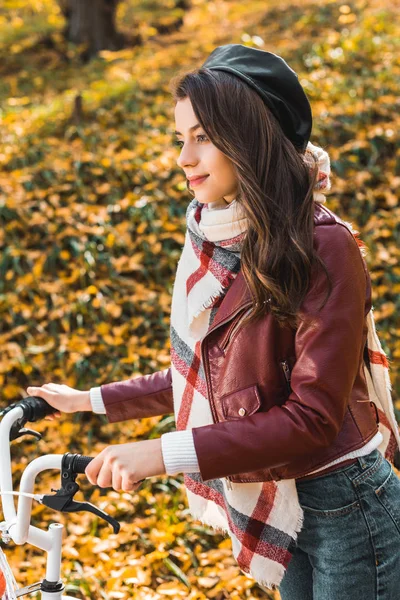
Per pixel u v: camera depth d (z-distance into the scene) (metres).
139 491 3.41
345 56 6.99
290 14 9.27
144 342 4.30
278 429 1.46
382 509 1.63
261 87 1.56
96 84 7.54
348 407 1.62
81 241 4.80
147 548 3.12
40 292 4.54
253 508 1.67
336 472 1.61
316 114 5.88
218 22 10.12
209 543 3.15
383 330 4.34
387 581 1.64
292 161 1.56
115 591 2.83
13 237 4.86
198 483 1.88
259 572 1.68
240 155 1.51
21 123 6.54
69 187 5.24
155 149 5.67
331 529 1.63
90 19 9.49
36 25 10.84
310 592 1.81
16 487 3.44
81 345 4.19
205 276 1.67
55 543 1.61
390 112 5.87
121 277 4.66
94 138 5.87
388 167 5.43
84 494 3.48
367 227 4.94
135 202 5.09
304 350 1.48
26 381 4.12
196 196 1.62
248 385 1.58
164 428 3.76
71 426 3.76
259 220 1.51
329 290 1.47
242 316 1.58
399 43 7.20
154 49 9.20
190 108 1.55
